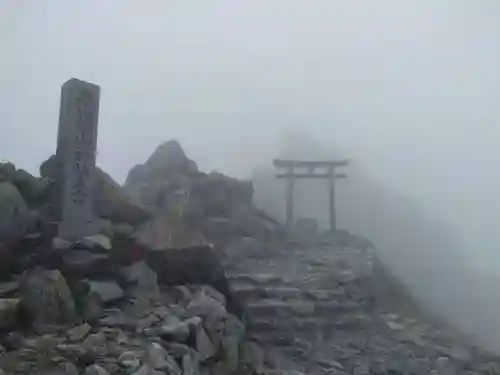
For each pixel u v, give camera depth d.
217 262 11.73
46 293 8.64
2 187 9.65
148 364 7.63
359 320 12.38
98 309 9.27
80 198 10.71
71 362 7.45
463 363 11.75
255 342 11.21
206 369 9.11
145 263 10.97
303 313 12.06
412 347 11.91
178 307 10.01
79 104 10.86
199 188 15.55
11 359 7.31
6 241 9.38
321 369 10.74
